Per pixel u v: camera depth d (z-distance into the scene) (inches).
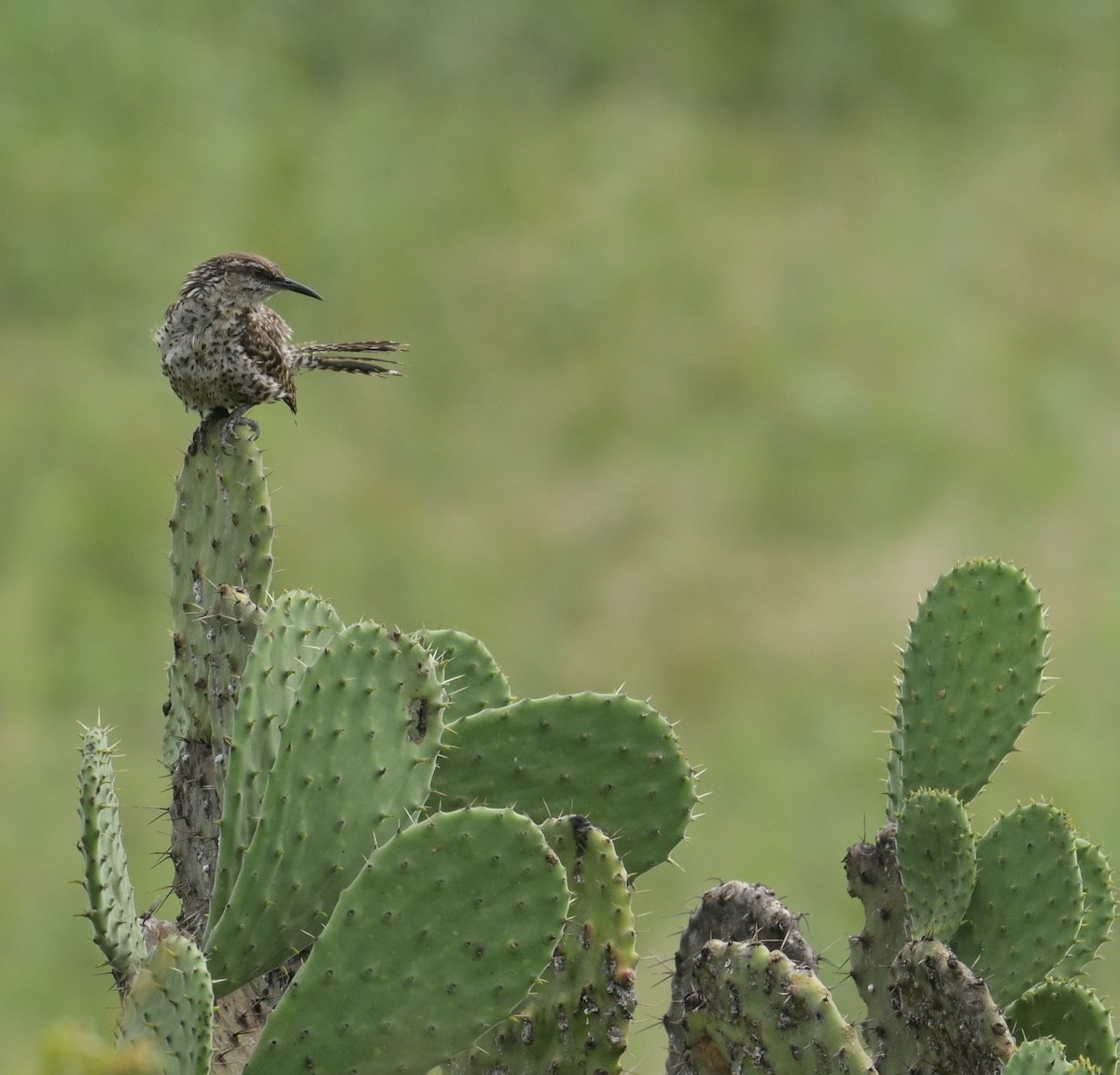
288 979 313.7
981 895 330.0
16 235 1451.8
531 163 1711.4
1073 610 1141.1
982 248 1620.3
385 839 295.4
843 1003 550.0
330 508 1220.5
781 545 1234.0
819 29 1875.0
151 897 759.1
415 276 1528.1
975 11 1905.8
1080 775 965.8
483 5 1873.8
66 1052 187.3
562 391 1405.0
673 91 1867.6
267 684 300.4
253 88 1723.7
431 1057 278.1
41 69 1642.5
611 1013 298.4
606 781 327.6
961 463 1326.3
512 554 1205.1
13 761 933.8
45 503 1162.0
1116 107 1845.5
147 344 1393.9
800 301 1512.1
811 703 1042.7
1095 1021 313.3
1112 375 1460.4
